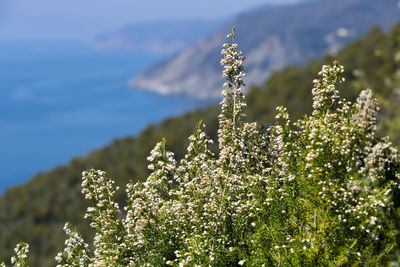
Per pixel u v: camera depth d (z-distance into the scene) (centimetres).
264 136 588
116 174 10200
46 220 11225
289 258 471
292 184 518
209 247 493
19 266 536
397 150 662
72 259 538
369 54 7356
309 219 485
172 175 540
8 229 10906
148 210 514
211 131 7512
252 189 525
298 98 9362
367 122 661
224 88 566
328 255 460
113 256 505
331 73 536
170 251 518
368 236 478
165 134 10406
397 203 566
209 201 517
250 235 516
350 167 498
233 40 568
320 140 491
